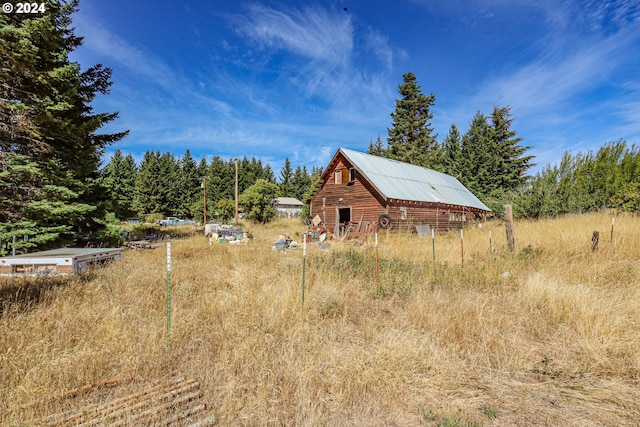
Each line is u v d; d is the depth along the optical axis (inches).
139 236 972.6
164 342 173.5
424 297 247.9
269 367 149.5
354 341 184.1
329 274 312.0
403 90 1806.1
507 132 1515.7
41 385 133.0
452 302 238.1
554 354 169.3
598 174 816.9
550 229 533.3
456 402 129.9
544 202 834.8
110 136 611.2
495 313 213.5
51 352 155.1
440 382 142.2
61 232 500.1
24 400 123.7
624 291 246.2
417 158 1721.2
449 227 960.3
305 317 210.8
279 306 224.1
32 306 212.4
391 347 163.6
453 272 323.3
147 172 2477.9
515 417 122.0
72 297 234.8
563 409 126.3
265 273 342.0
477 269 329.4
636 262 319.9
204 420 116.4
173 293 261.0
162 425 112.4
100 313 203.9
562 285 250.2
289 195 3051.2
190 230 1242.0
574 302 219.1
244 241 725.9
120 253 444.8
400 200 802.2
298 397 129.1
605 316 196.9
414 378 143.3
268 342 171.8
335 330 195.5
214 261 420.8
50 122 374.0
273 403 124.6
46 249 476.7
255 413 119.8
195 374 149.8
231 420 118.0
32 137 349.1
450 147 1647.4
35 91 363.9
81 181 544.4
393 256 409.1
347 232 814.5
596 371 152.2
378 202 810.8
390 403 129.3
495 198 1245.7
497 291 267.0
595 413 123.2
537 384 142.3
